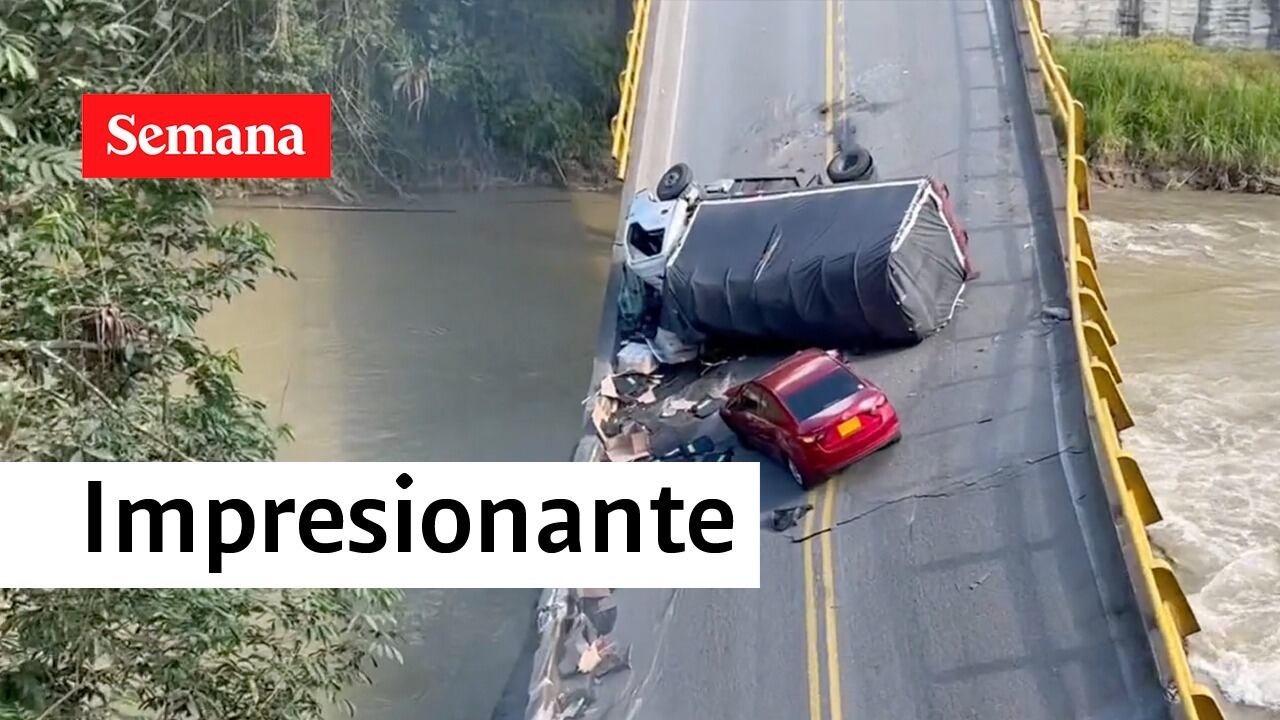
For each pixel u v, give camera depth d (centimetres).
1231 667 1975
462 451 2609
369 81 4341
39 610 1276
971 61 2861
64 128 1365
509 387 2934
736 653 1695
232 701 1427
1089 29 5016
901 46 2945
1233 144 4409
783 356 2270
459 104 4447
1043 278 2272
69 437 1270
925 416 2023
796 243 2228
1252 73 4703
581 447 2073
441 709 1967
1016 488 1845
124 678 1354
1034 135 2598
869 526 1848
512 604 2242
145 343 1364
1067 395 1997
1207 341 3108
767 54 2997
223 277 1484
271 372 2994
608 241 4016
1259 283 3494
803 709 1594
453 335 3225
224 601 1372
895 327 2144
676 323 2308
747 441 2048
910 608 1697
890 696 1584
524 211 4316
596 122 4616
